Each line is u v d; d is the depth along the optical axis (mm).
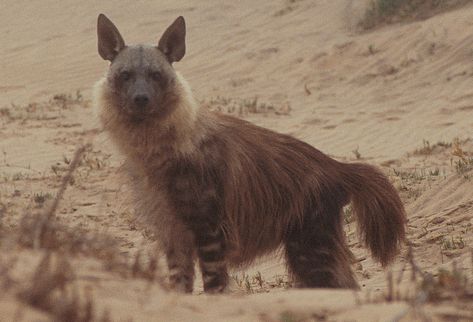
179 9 77750
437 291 16031
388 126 52469
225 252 24938
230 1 78062
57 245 16812
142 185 24953
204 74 65375
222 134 24953
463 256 29953
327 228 26500
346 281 26516
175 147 24188
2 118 56406
